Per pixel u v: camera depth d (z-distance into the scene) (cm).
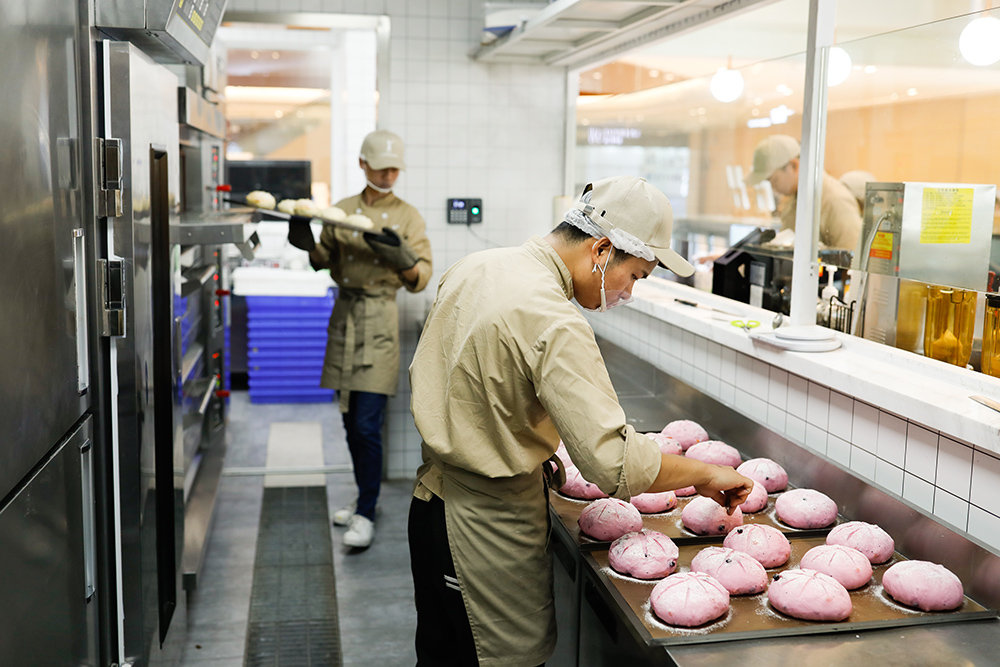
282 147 584
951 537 144
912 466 165
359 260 339
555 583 184
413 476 425
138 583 187
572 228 154
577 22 298
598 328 376
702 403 235
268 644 267
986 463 145
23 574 128
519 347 141
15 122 125
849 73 206
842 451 188
